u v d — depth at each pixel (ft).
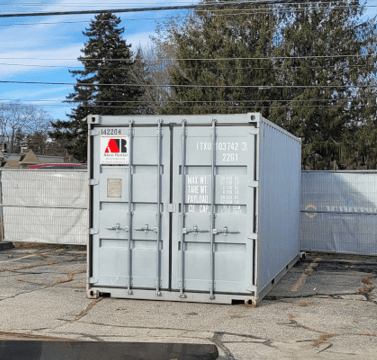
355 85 108.47
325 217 46.09
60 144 291.79
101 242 28.45
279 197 33.35
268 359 19.27
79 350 18.69
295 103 102.32
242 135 26.71
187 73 110.93
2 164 266.77
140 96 169.07
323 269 40.68
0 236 53.42
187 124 27.30
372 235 45.06
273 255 31.53
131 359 17.70
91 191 28.43
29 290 30.96
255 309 26.48
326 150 101.50
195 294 27.22
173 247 27.37
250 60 104.22
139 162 27.86
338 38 109.50
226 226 26.81
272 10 116.47
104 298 28.63
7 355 18.04
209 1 116.16
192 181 27.20
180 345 19.36
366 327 23.73
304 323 24.29
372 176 45.14
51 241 49.01
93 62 164.86
